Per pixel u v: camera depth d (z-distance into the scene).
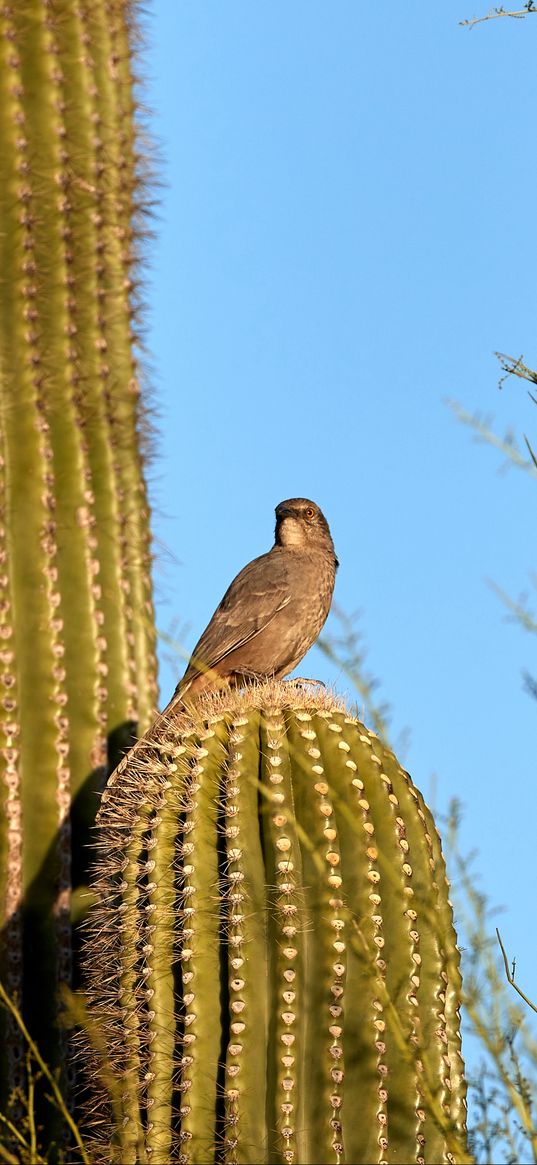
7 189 12.75
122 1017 9.09
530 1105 7.36
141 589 12.90
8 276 12.70
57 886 11.94
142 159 13.65
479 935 7.70
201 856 9.18
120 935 9.30
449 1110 8.90
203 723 10.02
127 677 12.61
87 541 12.62
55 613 12.37
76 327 12.92
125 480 12.98
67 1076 11.17
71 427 12.73
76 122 13.14
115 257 13.23
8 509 12.39
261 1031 8.72
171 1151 8.68
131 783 9.96
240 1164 8.41
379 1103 8.64
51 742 12.17
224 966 8.93
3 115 12.82
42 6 13.06
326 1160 8.49
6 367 12.62
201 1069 8.71
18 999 11.59
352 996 8.86
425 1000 9.12
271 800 9.27
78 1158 10.48
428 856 9.55
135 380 13.23
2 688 12.04
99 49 13.38
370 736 9.99
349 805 9.39
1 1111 11.09
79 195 13.05
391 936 9.10
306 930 8.92
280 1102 8.55
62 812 12.06
